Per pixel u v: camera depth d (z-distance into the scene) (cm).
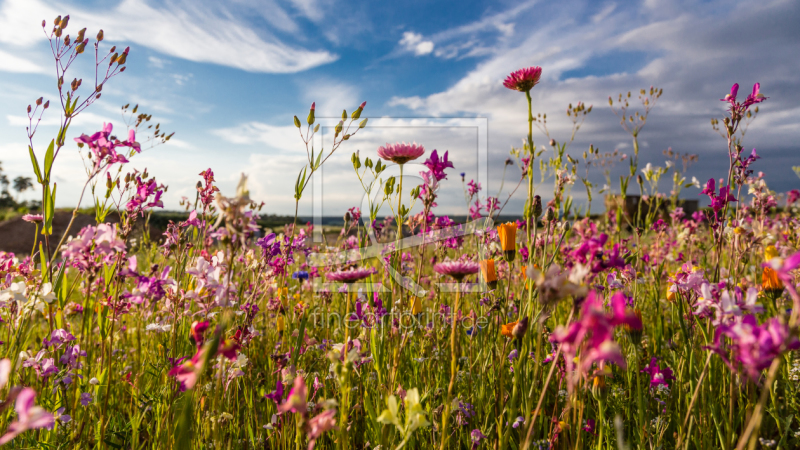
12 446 30
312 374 40
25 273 36
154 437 34
